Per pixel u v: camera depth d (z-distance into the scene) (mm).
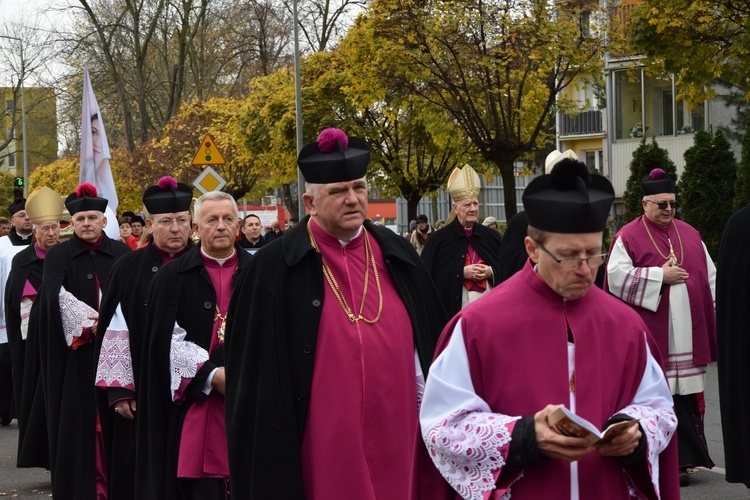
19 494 9445
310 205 5535
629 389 3744
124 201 41812
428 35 20375
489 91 20812
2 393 13492
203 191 16953
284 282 5398
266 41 38781
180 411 6668
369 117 27453
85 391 8297
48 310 8359
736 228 7457
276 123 29344
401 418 5367
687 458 8812
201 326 6719
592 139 36094
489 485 3527
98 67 37688
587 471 3598
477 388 3664
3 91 58844
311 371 5285
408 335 5516
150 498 6727
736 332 7441
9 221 16188
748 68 17203
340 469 5191
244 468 5309
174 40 39594
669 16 16531
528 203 3650
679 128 32469
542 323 3648
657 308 9094
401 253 5648
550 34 20234
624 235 9375
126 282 7414
